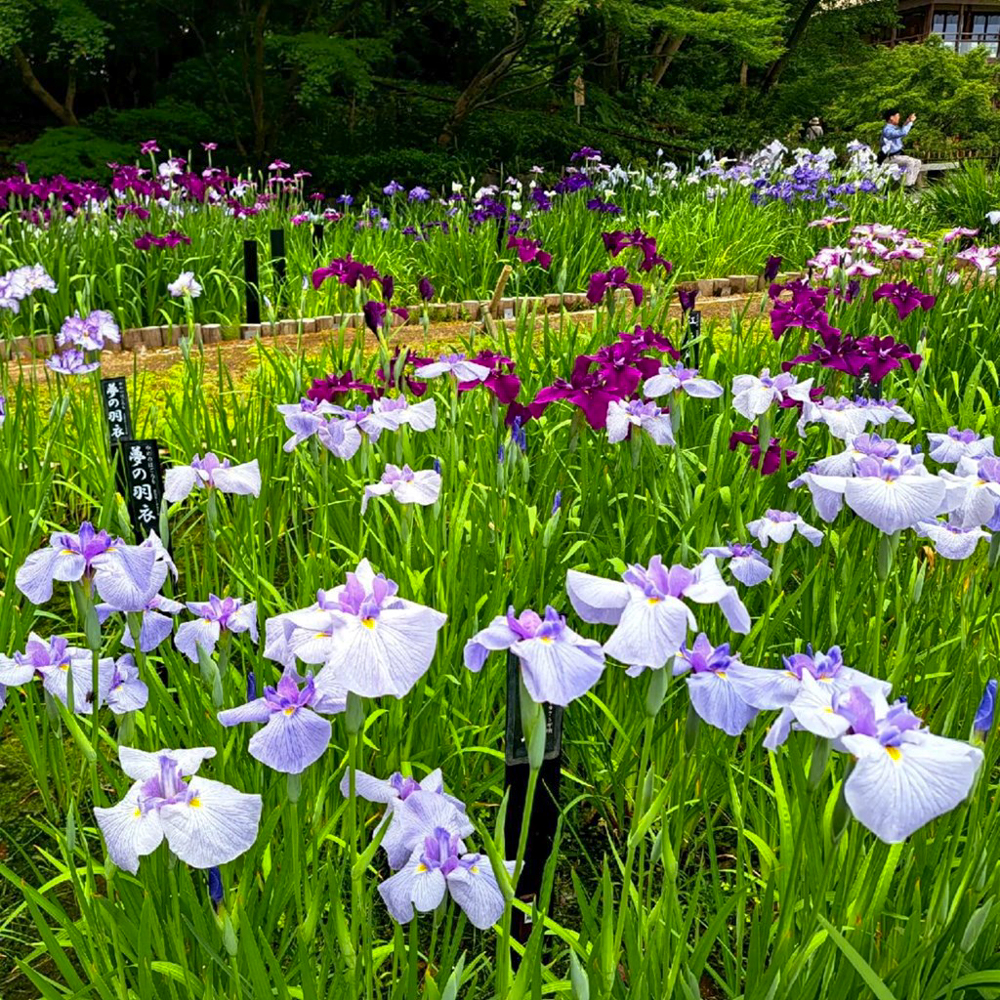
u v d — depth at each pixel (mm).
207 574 3547
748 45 20078
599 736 2887
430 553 3158
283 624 1774
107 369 6863
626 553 3328
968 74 27094
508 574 3211
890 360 3826
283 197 13062
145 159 17188
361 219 11125
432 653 1569
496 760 2895
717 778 2611
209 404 5824
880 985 1482
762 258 10977
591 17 20641
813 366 4883
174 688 2979
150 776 1605
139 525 3135
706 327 5398
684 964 1717
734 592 1580
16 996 2262
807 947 1705
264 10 16859
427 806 1710
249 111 18734
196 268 8469
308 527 4254
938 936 1799
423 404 3293
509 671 1928
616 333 5250
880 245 6645
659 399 3957
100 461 4379
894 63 26797
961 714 2502
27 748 2758
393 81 20391
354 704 1684
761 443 3246
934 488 2070
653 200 13328
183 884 1805
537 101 23062
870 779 1311
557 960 2164
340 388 3514
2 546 3734
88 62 18906
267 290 8406
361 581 1665
